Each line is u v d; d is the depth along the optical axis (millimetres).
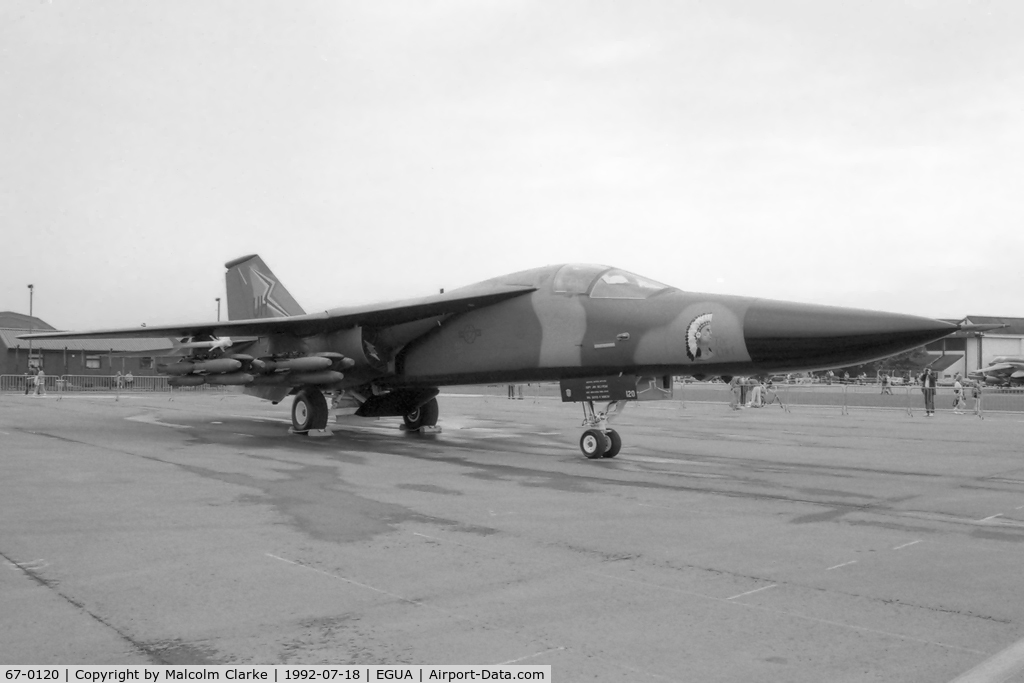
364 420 23906
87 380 55688
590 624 4742
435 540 6938
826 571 6023
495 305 15586
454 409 33625
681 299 13125
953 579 5816
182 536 6996
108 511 8156
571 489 10023
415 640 4457
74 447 14648
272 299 23062
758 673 4027
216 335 18047
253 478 10672
